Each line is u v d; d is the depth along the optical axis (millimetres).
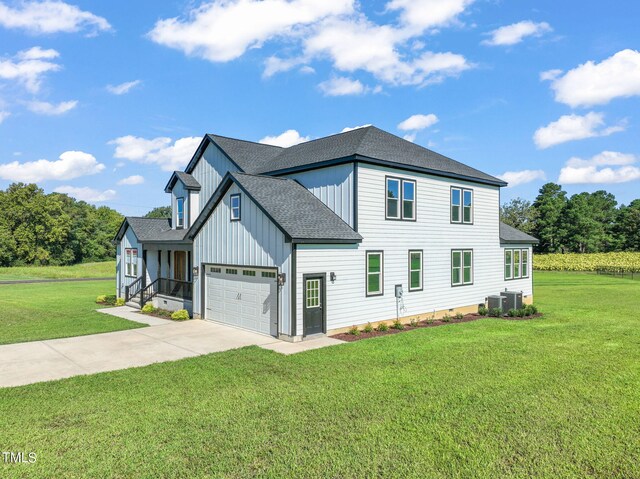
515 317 18500
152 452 5762
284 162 18469
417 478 5141
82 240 76250
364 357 11023
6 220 67438
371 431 6438
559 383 8727
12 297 26312
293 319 13078
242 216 15203
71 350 11906
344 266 14672
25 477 5105
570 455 5723
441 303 18594
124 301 22328
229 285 16062
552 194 82688
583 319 17609
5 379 9164
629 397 7902
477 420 6852
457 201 19531
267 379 9102
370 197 15617
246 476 5184
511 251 22875
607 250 75688
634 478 5160
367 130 19219
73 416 7031
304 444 6020
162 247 20781
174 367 10078
